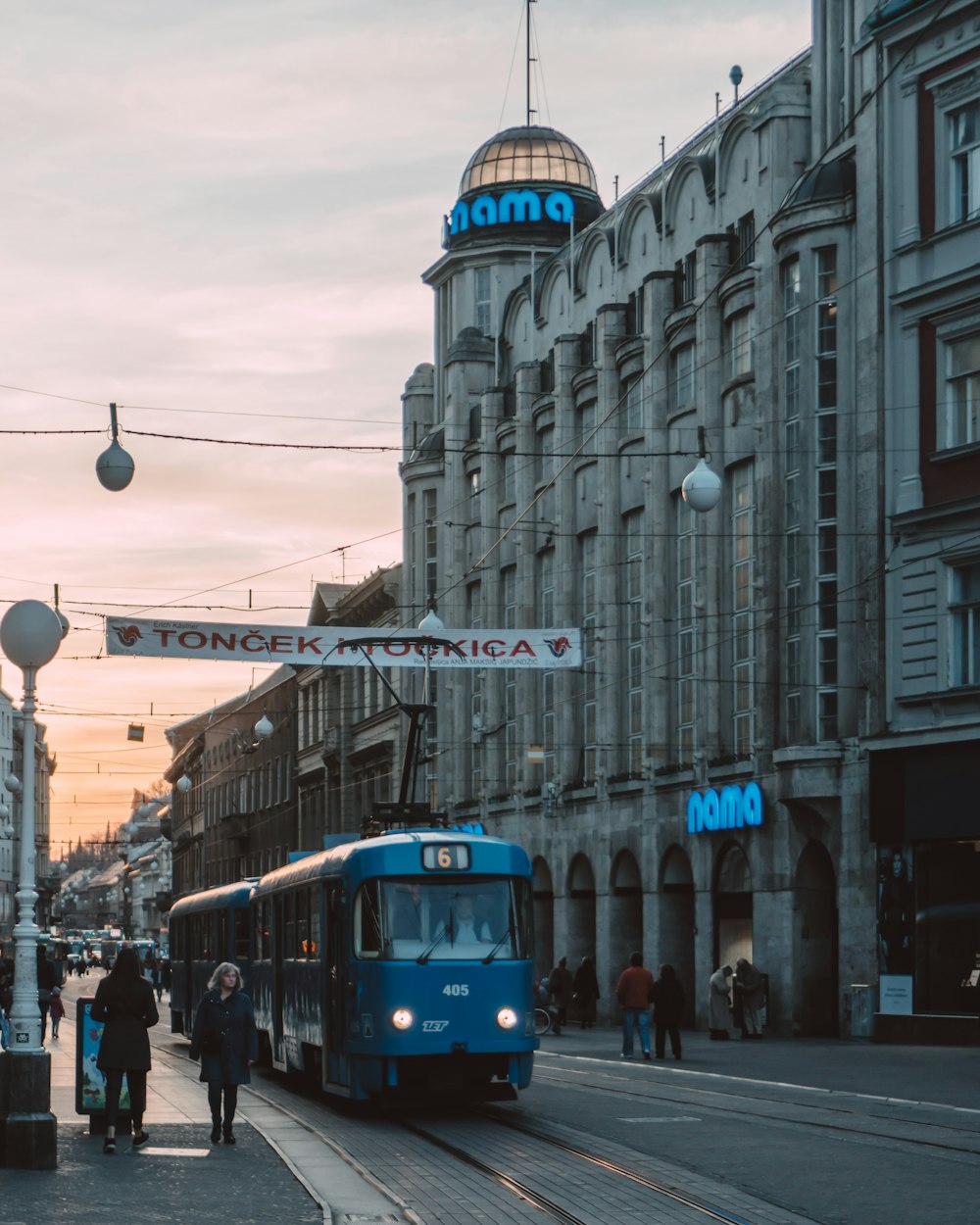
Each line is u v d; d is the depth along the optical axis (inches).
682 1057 1261.1
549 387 2294.5
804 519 1582.2
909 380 1434.5
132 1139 719.7
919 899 1398.9
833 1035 1577.3
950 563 1389.0
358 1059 856.9
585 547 2149.4
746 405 1724.9
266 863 3929.6
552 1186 610.5
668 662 1915.6
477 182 2630.4
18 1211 533.3
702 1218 538.0
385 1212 550.0
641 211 2033.7
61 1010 1727.4
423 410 2817.4
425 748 2664.9
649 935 1900.8
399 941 855.7
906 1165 642.8
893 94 1461.6
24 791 672.4
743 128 1774.1
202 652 1108.5
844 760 1515.7
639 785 1942.7
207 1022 732.0
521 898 881.5
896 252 1451.8
